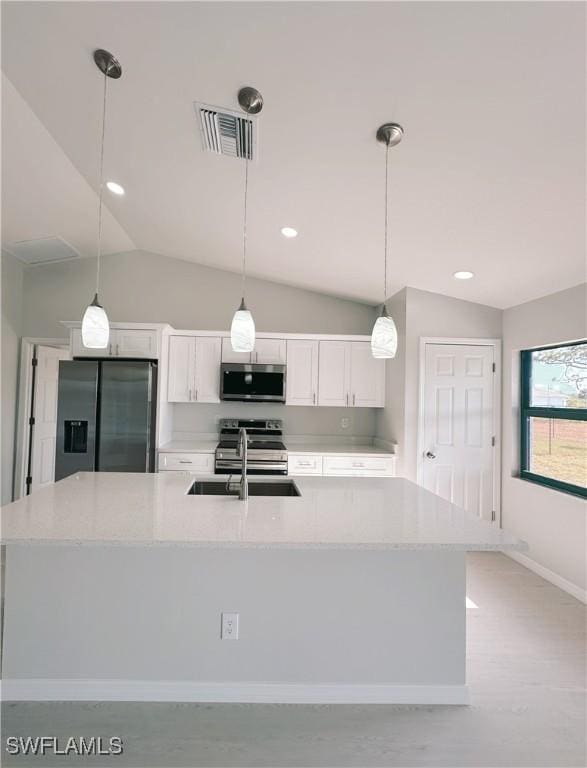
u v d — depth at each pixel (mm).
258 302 5008
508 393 4059
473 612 2895
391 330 2195
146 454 4098
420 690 2074
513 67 1640
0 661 2037
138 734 1844
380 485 2736
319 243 3650
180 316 4969
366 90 1898
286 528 1829
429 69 1731
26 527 1785
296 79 1917
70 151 2938
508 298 3875
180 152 2693
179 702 2039
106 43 1953
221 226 3723
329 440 5016
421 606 2100
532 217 2570
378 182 2566
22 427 4805
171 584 2066
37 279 4922
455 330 4176
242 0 1598
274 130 2283
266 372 4520
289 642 2078
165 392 4457
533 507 3643
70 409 4066
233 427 4922
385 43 1660
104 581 2057
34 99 2455
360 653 2084
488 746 1807
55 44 2021
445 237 3074
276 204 3115
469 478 4141
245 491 2311
